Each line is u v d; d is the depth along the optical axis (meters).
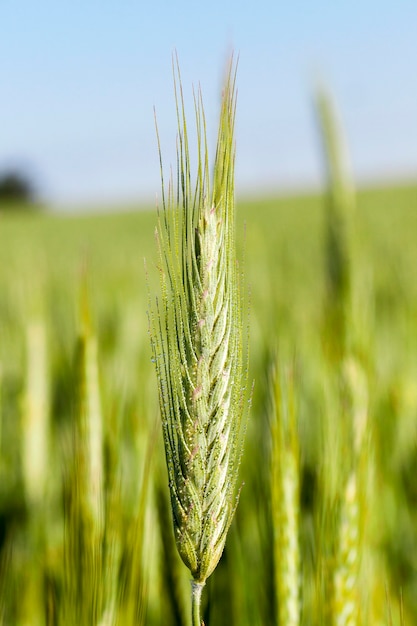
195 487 0.33
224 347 0.33
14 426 0.70
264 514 0.44
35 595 0.48
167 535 0.45
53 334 0.93
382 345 0.95
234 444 0.34
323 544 0.42
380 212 6.16
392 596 0.49
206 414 0.33
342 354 0.60
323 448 0.44
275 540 0.42
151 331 0.33
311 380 0.69
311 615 0.42
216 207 0.33
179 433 0.33
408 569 0.56
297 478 0.42
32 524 0.59
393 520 0.62
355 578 0.41
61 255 3.76
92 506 0.40
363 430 0.44
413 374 0.83
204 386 0.33
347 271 0.65
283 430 0.42
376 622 0.45
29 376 0.69
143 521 0.41
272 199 10.41
